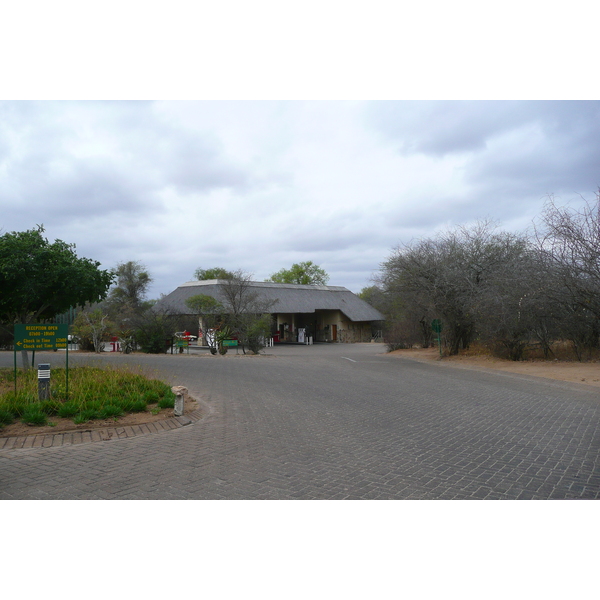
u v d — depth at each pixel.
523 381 15.34
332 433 8.05
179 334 28.97
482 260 23.64
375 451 6.91
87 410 8.41
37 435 7.44
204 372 17.08
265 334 29.56
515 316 19.86
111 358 22.34
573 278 17.73
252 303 31.27
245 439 7.62
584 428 8.45
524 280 19.09
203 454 6.73
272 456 6.64
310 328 54.44
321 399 11.65
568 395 12.37
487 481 5.62
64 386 9.86
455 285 23.23
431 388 13.74
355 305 54.53
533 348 22.25
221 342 27.42
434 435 7.93
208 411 10.03
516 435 7.93
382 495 5.21
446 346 27.42
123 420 8.40
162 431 8.16
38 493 5.21
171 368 18.17
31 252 13.20
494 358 22.58
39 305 14.48
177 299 42.50
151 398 9.66
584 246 17.48
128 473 5.87
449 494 5.24
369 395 12.35
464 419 9.29
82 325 28.94
